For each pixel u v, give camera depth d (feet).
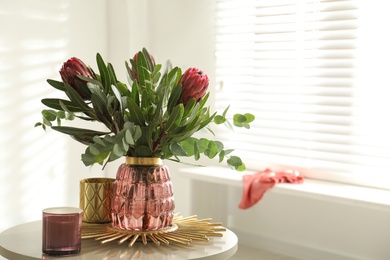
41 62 10.06
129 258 4.72
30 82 9.89
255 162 10.63
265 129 10.59
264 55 10.44
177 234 5.31
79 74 5.17
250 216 10.72
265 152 10.52
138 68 5.31
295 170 10.16
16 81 9.69
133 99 5.25
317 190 8.89
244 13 10.57
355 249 9.44
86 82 5.21
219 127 11.08
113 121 5.23
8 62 9.56
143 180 5.16
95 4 10.99
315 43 9.80
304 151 10.11
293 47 10.06
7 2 9.50
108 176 11.46
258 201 10.05
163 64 11.64
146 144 5.17
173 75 5.32
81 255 4.78
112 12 11.23
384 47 9.11
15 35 9.64
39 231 5.57
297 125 10.12
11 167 9.68
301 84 9.99
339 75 9.56
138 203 5.14
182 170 10.46
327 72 9.71
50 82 5.39
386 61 9.11
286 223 10.27
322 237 9.82
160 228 5.27
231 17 10.72
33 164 10.00
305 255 9.96
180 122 5.18
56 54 10.31
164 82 5.40
